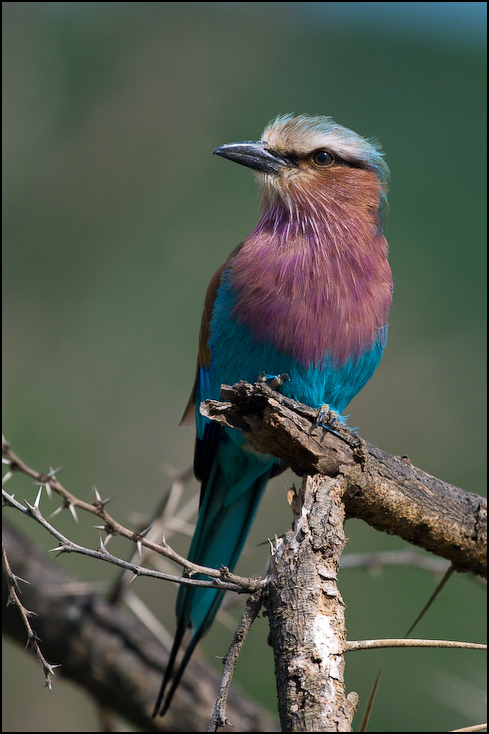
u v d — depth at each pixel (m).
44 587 7.05
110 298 13.87
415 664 9.98
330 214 6.71
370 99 17.19
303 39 17.30
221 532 7.40
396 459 5.49
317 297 6.44
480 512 5.66
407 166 16.25
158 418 12.67
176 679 6.08
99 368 13.07
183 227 14.54
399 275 14.50
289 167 6.91
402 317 13.89
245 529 7.41
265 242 6.70
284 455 5.34
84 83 15.38
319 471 5.21
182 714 6.79
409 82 17.33
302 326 6.43
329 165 6.92
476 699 6.83
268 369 6.64
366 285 6.66
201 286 14.00
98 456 12.26
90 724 9.14
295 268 6.48
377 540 11.15
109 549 10.37
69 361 13.13
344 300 6.52
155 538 6.49
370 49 17.72
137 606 6.86
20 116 14.73
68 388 12.95
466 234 15.26
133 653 6.98
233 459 7.28
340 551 4.53
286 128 7.14
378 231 6.95
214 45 16.53
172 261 14.19
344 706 3.80
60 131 14.88
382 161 7.25
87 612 7.04
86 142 14.91
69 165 14.72
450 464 12.52
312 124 7.16
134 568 4.06
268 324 6.45
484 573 5.80
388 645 4.11
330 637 4.08
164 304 13.89
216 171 15.02
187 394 13.08
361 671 9.90
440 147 16.52
